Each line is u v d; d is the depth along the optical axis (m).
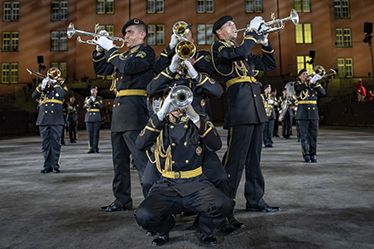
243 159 3.15
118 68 3.17
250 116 3.12
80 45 30.59
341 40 32.47
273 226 2.88
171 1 31.17
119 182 3.51
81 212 3.45
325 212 3.27
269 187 4.42
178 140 2.43
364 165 6.18
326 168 5.92
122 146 3.51
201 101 2.63
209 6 31.23
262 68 3.49
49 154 6.09
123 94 3.42
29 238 2.70
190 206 2.38
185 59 2.47
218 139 2.46
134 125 3.31
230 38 3.16
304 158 6.73
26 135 21.19
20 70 31.44
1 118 21.78
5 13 31.97
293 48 30.75
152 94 2.65
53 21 31.84
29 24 31.80
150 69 3.27
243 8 30.95
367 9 32.59
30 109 27.95
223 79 3.25
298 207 3.46
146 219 2.26
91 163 7.21
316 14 31.17
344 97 26.66
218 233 2.71
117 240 2.63
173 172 2.43
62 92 6.25
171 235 2.71
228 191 2.62
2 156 8.84
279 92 27.50
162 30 31.16
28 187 4.74
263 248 2.40
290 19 3.09
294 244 2.46
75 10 31.83
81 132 22.06
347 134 14.91
